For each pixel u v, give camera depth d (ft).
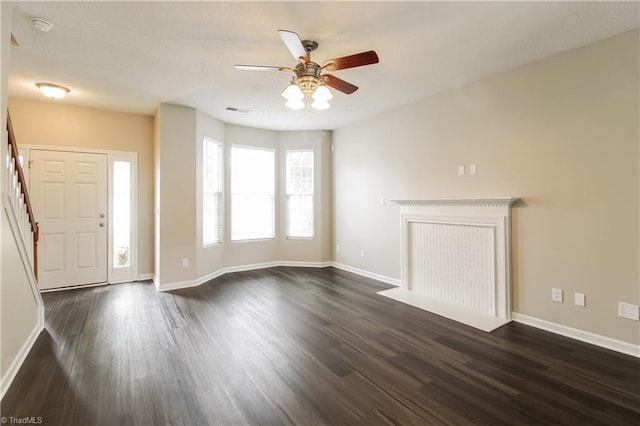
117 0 6.63
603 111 8.38
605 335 8.44
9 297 7.10
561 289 9.22
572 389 6.59
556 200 9.27
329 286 14.53
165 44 8.54
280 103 13.57
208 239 15.93
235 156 17.53
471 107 11.41
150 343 8.70
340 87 8.76
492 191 10.81
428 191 13.03
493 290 10.67
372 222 15.97
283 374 7.17
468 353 8.16
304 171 18.88
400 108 14.23
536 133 9.66
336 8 6.97
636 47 7.86
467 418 5.72
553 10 7.09
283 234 19.04
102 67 9.95
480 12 7.16
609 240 8.34
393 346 8.57
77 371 7.24
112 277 14.87
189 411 5.90
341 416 5.78
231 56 9.23
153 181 15.72
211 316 10.77
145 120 15.55
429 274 12.85
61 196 13.80
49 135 13.50
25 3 6.75
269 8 6.97
